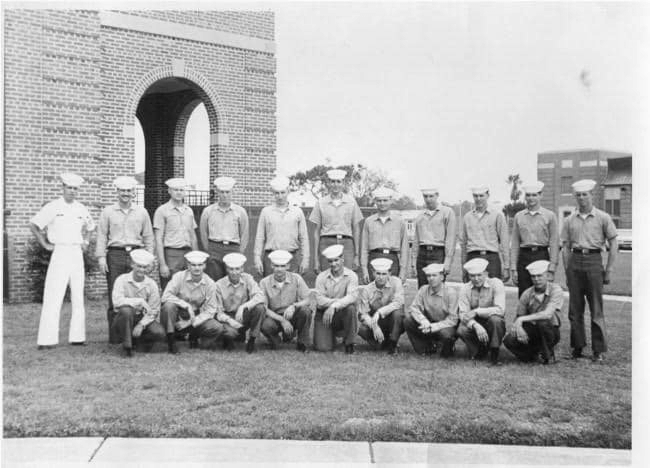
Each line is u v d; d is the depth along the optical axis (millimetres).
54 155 11672
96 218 12125
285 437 5074
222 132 14422
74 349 7680
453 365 7031
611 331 9062
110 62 12797
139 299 7281
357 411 5535
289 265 8336
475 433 5129
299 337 7734
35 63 11422
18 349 7633
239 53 14562
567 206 21344
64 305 10789
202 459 4684
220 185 8438
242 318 7594
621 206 21719
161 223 8320
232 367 6836
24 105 11352
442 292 7469
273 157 15156
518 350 7219
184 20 13703
